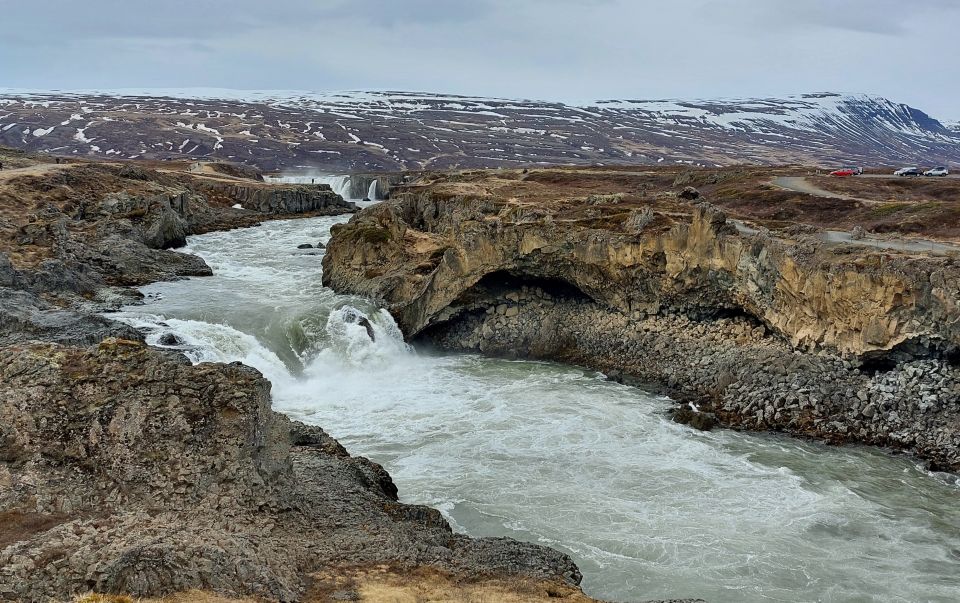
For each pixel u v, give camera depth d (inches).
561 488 1471.5
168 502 1019.3
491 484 1483.8
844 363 1929.1
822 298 1953.7
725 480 1521.9
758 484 1504.7
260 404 1145.4
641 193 3786.9
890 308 1822.1
